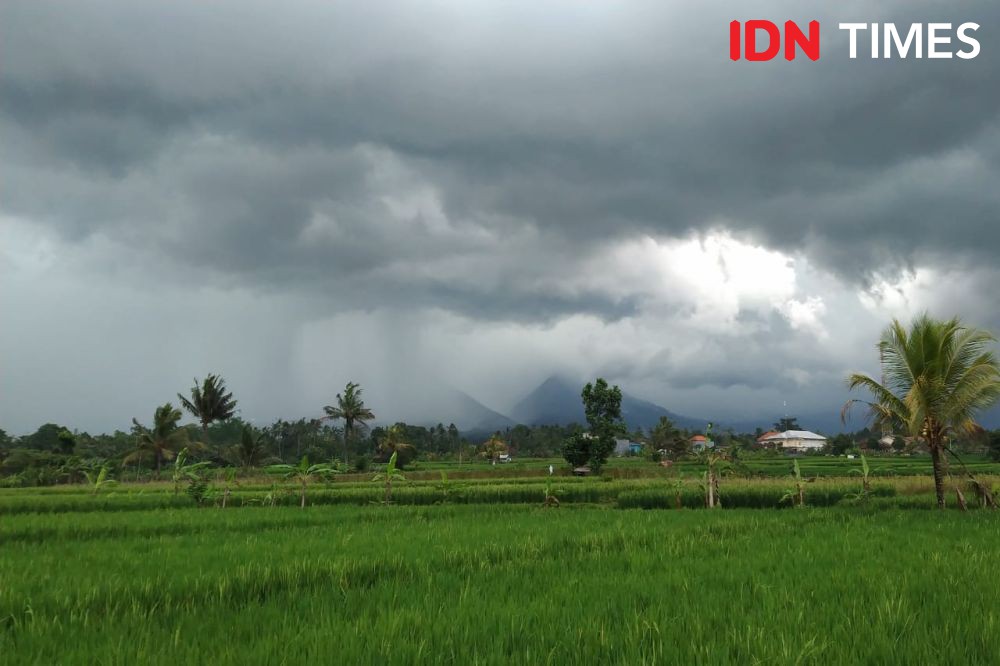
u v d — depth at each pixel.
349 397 75.19
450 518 19.44
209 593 8.35
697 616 6.66
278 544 12.73
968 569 8.94
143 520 18.84
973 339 22.14
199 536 14.70
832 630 6.17
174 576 9.16
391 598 7.77
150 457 59.59
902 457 82.19
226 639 6.20
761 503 28.94
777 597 7.47
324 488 35.69
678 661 5.38
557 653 5.60
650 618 6.55
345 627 6.37
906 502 24.55
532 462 98.31
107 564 10.48
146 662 5.50
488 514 21.16
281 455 91.75
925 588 7.82
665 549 11.76
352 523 18.30
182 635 6.42
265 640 6.01
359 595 7.99
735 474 36.31
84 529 16.64
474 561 10.66
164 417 57.88
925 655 5.33
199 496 28.14
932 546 11.55
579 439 56.34
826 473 51.59
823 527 15.42
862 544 12.02
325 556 10.77
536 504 29.08
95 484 31.73
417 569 9.85
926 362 22.39
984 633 5.76
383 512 22.27
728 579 8.74
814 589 7.92
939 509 21.70
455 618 6.70
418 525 16.95
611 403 56.84
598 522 17.44
